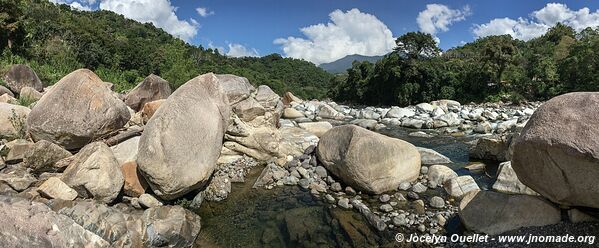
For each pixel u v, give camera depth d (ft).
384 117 77.71
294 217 26.61
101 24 205.26
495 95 136.56
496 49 137.08
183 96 28.50
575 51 143.84
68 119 29.35
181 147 25.89
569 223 19.86
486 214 22.38
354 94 185.26
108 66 142.10
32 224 13.96
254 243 23.21
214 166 29.66
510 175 28.66
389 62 156.97
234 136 38.09
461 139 52.70
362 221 25.49
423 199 28.58
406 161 31.24
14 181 24.94
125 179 26.89
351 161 29.76
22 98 45.01
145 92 47.47
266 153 38.06
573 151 17.12
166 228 22.31
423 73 146.61
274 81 245.65
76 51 127.95
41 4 156.04
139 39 209.56
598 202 18.03
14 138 32.60
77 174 24.61
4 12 100.32
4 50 93.09
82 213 20.68
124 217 22.15
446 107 87.56
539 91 135.85
